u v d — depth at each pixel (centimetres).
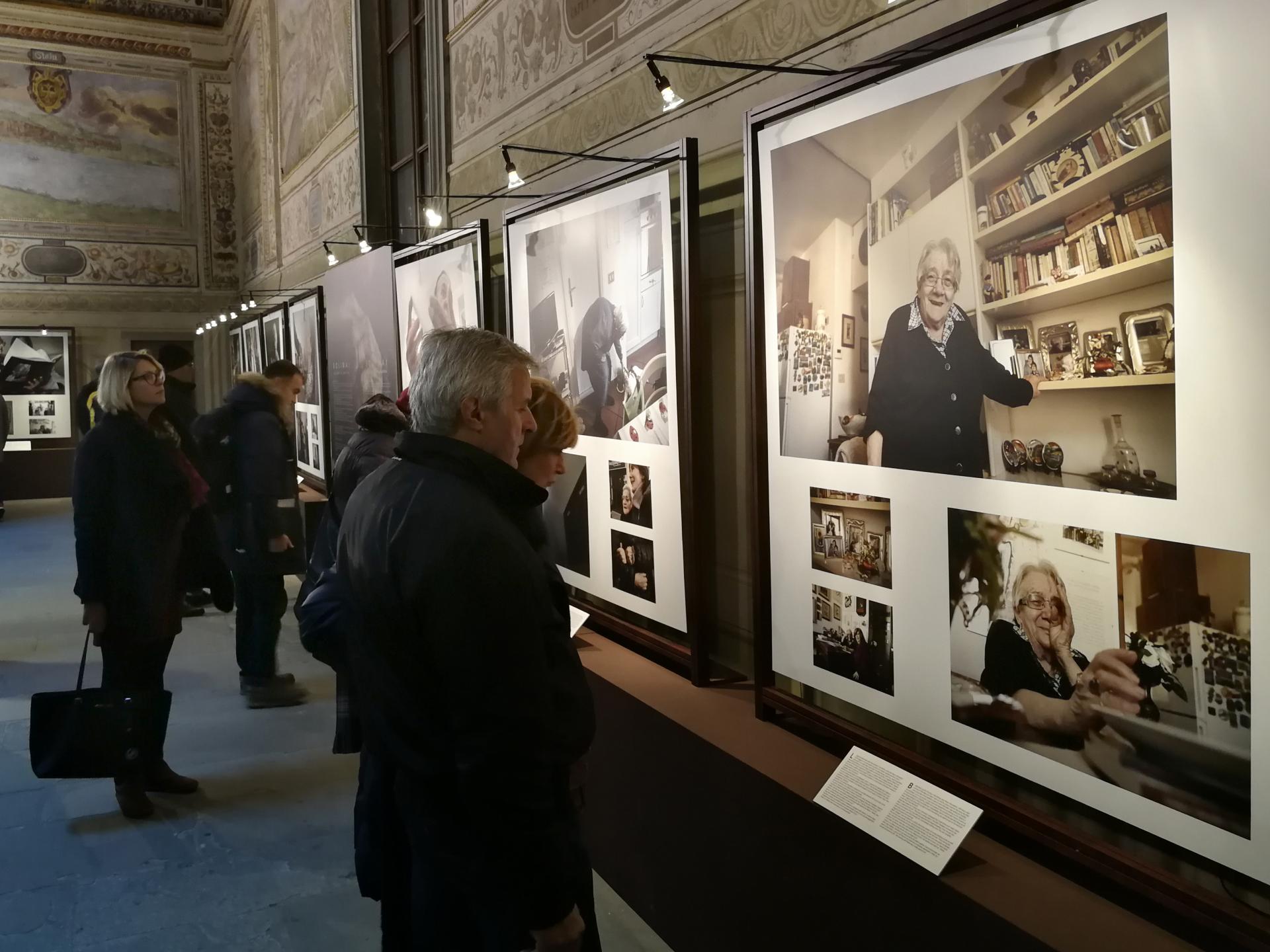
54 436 1588
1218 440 167
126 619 428
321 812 446
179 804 455
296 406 1022
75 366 1581
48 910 362
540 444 230
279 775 489
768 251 286
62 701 430
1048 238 196
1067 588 199
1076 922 192
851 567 262
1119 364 184
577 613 422
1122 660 188
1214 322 166
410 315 636
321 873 390
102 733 432
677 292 336
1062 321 195
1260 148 157
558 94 479
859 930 236
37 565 1047
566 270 417
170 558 434
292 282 1191
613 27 420
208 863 399
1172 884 180
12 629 779
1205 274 167
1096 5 183
